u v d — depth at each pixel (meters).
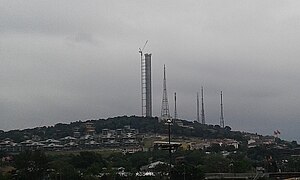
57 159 168.38
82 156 168.25
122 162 177.38
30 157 136.75
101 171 145.25
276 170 175.88
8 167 149.88
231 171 158.12
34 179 133.12
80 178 133.25
